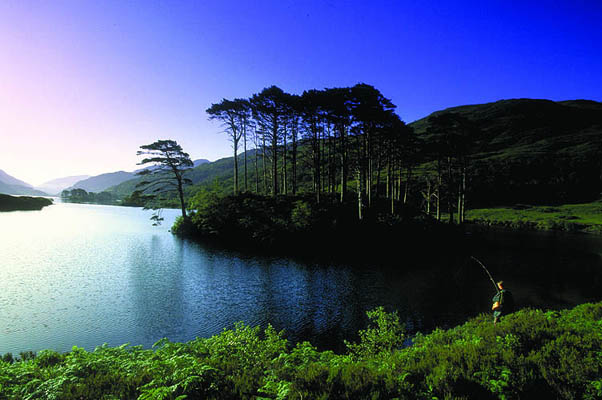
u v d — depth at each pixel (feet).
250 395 16.14
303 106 146.82
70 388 17.62
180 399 15.17
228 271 84.28
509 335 21.94
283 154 164.76
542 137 533.55
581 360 17.70
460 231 162.50
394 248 116.37
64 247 118.52
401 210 155.63
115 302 60.54
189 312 55.77
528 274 83.61
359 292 67.31
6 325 49.44
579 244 140.87
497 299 31.71
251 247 116.98
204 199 148.46
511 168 378.94
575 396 15.47
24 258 99.04
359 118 135.54
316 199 146.20
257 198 148.77
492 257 106.32
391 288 70.23
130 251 110.73
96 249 114.93
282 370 18.94
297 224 121.19
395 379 16.89
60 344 43.34
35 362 23.58
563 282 75.97
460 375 16.93
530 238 158.20
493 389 15.66
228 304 59.88
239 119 163.43
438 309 56.95
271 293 66.49
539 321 25.07
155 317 53.36
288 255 103.86
